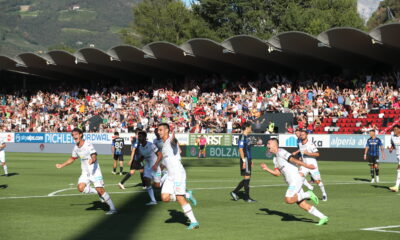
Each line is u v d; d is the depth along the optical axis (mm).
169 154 10852
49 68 59156
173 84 56562
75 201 14992
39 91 64188
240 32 79000
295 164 11086
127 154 47438
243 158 14828
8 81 68562
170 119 49719
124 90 59312
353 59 44281
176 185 10734
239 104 47812
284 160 10945
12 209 13438
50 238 9727
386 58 42094
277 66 49562
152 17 92938
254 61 48344
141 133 14406
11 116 62094
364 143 35969
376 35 37781
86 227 10867
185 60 50000
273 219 11922
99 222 11484
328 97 44906
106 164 33750
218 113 48500
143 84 59469
